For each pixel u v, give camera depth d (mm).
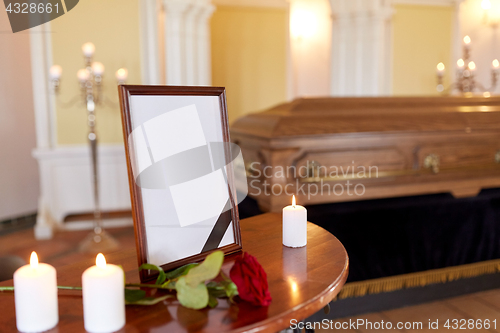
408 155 2451
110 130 4660
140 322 729
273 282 880
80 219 4797
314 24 7418
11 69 5199
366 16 5648
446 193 2602
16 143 5270
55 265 3658
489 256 2682
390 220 2445
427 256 2541
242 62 7199
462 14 6434
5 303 813
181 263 939
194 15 4547
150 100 925
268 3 7145
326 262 990
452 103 2807
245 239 1174
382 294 2535
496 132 2635
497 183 2648
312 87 7574
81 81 3883
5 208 5121
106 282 682
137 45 4570
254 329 702
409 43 6551
